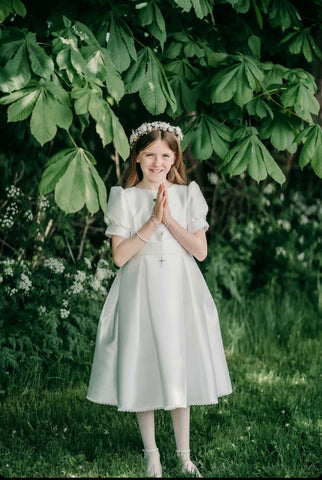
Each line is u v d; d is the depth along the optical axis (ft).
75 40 8.42
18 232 14.14
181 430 8.76
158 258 8.62
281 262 18.90
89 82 8.05
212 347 8.98
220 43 11.93
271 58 13.93
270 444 9.64
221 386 8.92
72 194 7.35
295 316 16.94
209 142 10.09
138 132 8.95
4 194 14.73
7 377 12.06
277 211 20.59
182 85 10.73
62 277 13.61
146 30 11.03
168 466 8.90
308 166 20.79
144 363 8.57
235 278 17.75
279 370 13.67
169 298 8.55
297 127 10.44
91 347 13.73
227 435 9.95
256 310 17.06
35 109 7.53
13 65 7.69
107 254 16.46
